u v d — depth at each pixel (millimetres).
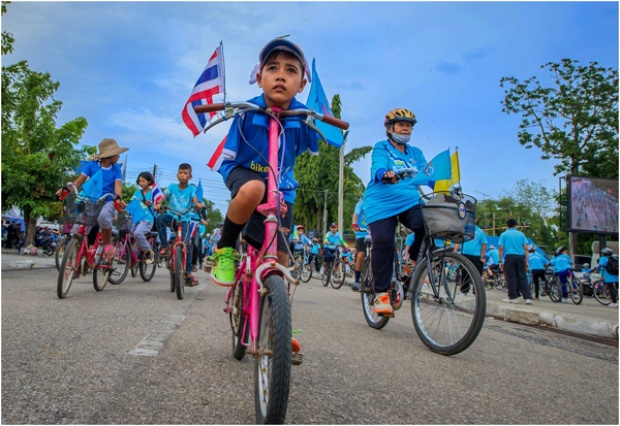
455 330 3480
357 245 9094
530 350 4012
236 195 2322
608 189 23203
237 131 2551
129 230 6746
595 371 3369
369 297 4684
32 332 3115
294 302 6477
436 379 2775
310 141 2771
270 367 1979
